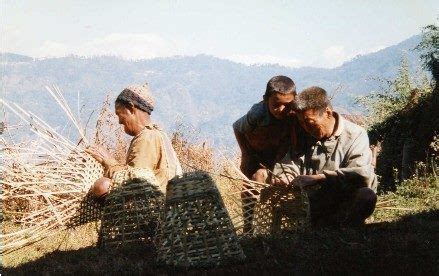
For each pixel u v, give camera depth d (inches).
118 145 317.1
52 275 145.3
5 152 217.6
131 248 169.9
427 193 293.7
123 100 193.8
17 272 156.7
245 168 213.5
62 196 212.2
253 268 132.1
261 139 203.6
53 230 198.4
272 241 156.6
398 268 124.2
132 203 179.5
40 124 210.5
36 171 211.6
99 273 140.0
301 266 129.9
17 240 191.6
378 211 228.7
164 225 144.0
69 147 211.2
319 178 172.4
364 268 125.6
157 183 185.2
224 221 141.5
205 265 138.3
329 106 173.8
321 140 179.5
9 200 219.3
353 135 178.4
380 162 577.3
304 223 170.1
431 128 506.0
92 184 204.7
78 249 189.8
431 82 605.9
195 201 142.1
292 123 186.9
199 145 386.0
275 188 178.1
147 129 194.4
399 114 565.0
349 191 180.1
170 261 139.9
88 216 196.5
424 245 141.7
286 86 185.5
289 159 186.4
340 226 172.9
